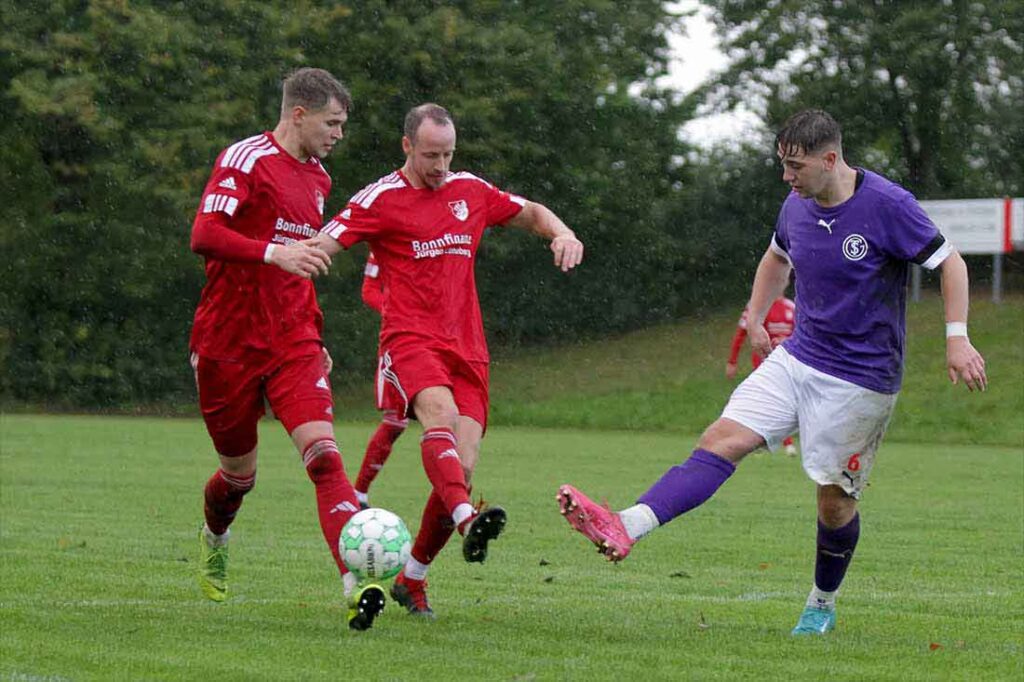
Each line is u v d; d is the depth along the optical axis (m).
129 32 70.62
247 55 74.19
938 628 15.16
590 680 11.80
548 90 78.31
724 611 16.39
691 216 84.19
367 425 63.66
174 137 70.38
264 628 14.55
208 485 16.34
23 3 72.38
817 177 13.70
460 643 13.73
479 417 15.58
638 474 37.88
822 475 14.22
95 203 74.31
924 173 84.00
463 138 76.00
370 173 77.00
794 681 11.93
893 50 80.19
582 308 81.50
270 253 14.37
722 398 64.38
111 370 75.06
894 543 24.12
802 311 14.40
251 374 15.38
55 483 33.03
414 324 15.38
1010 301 71.81
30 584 17.70
